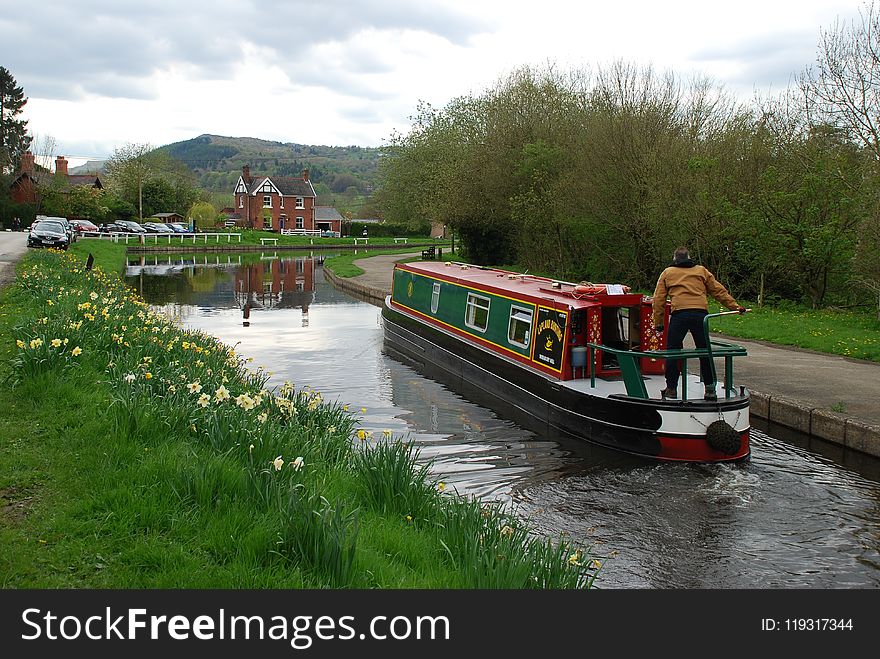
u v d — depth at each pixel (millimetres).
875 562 6801
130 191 89250
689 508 8031
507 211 34219
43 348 8148
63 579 4527
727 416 9531
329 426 8445
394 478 6609
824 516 7840
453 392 13672
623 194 26312
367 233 89625
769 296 23109
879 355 14008
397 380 14625
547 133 33406
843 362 13875
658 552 6965
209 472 5754
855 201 19984
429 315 16719
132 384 7691
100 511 5371
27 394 7652
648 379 11359
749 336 16703
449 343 15430
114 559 4797
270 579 4680
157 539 5062
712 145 24266
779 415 10977
